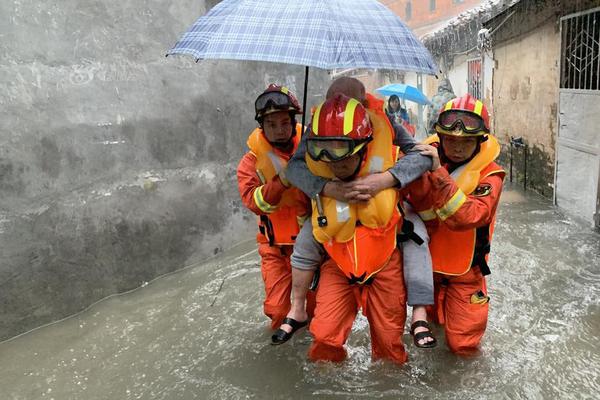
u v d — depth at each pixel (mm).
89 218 4629
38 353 3918
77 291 4566
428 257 3199
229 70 5918
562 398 3146
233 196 6098
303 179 3125
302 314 3295
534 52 8594
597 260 5297
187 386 3441
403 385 3301
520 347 3727
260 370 3588
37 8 4156
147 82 5055
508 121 10141
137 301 4770
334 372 3477
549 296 4539
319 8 2820
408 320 4176
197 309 4574
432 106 10820
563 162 7324
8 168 4039
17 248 4133
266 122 3525
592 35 6547
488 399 3145
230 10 3047
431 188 3154
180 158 5441
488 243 3404
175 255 5453
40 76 4207
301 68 6980
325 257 3361
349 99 2898
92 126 4605
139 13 4926
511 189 9117
